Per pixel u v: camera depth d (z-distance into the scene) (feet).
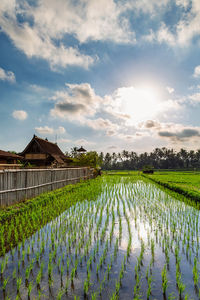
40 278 11.95
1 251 15.28
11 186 27.91
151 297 10.64
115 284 11.70
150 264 13.99
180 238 18.70
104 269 13.29
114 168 406.41
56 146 126.21
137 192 47.42
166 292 11.05
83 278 12.22
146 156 454.81
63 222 22.76
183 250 16.19
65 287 11.32
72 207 30.55
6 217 22.09
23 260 13.91
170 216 26.04
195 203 34.19
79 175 67.31
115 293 10.50
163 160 406.21
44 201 31.99
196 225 20.83
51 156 96.78
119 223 22.80
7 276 12.18
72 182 59.21
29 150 93.97
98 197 39.88
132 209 29.71
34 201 30.32
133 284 11.76
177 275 12.00
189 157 424.05
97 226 21.43
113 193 45.83
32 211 25.61
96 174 104.06
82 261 14.17
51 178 43.24
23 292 10.79
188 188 45.50
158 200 36.99
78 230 20.36
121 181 81.76
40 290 10.99
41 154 92.79
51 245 16.39
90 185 60.08
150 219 24.53
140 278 12.34
